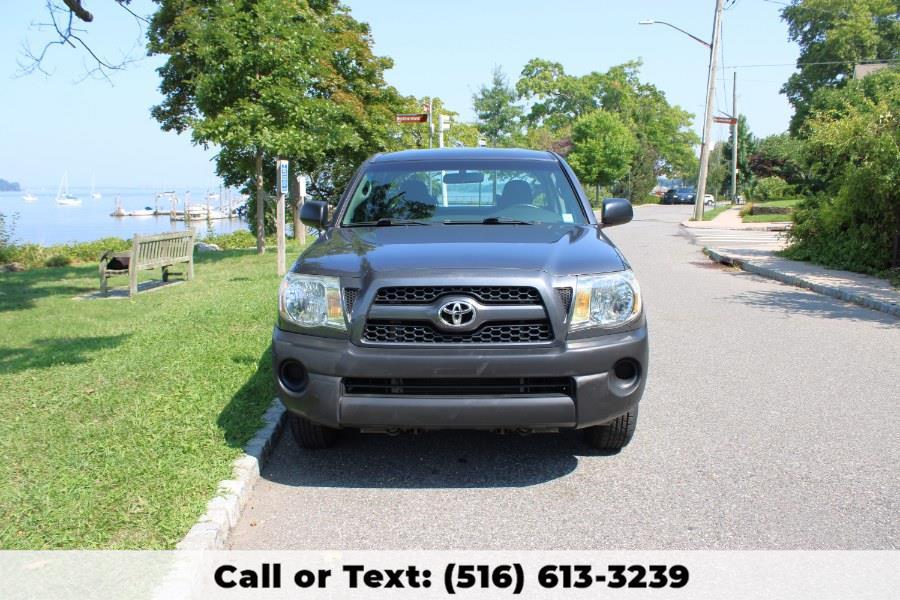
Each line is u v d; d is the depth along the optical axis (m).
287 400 4.38
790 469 4.68
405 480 4.57
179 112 20.98
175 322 8.82
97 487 4.09
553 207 5.54
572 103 90.19
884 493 4.30
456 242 4.61
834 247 15.38
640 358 4.30
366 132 23.55
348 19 24.27
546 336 4.12
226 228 64.69
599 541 3.79
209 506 3.91
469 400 4.09
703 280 14.13
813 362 7.46
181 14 18.33
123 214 102.62
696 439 5.23
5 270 19.11
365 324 4.14
